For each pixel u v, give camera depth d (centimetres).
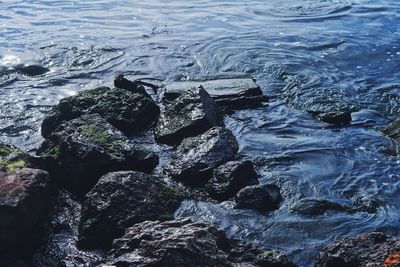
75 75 1702
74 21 2217
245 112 1460
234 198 1075
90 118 1260
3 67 1723
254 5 2436
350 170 1195
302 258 926
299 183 1145
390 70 1755
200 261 809
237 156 1238
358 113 1468
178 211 1033
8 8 2389
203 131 1291
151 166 1177
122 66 1773
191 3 2469
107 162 1118
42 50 1880
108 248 944
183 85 1575
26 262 922
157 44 1955
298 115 1452
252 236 977
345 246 851
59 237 977
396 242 842
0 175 981
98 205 980
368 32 2080
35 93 1577
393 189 1128
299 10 2356
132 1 2495
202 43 1966
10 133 1362
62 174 1124
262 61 1808
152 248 818
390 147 1291
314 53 1881
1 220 903
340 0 2478
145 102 1394
